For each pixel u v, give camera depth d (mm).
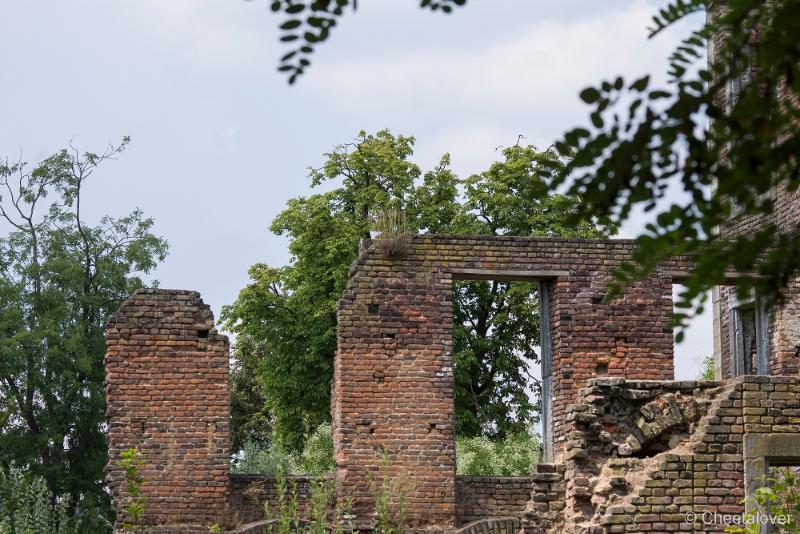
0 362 39125
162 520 21688
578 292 22703
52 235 42594
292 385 37875
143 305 22297
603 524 18781
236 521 21578
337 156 40031
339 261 38062
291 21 4609
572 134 4422
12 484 21109
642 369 22594
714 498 18969
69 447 40438
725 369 26672
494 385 40406
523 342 40281
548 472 20453
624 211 4457
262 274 39406
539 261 22719
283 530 18344
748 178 4188
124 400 22031
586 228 37906
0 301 40656
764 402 19281
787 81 4160
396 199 38750
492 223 39406
